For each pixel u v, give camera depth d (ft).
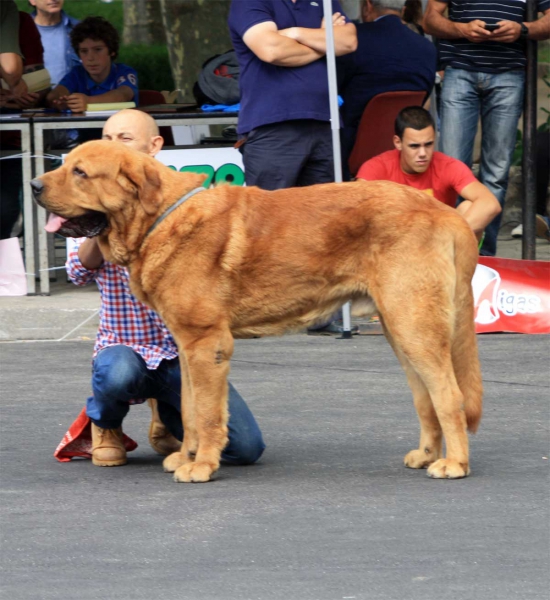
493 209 35.73
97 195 22.31
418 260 22.52
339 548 19.21
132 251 22.86
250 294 23.12
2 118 41.63
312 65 37.35
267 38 36.35
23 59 48.57
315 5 37.70
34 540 19.90
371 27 41.75
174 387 24.48
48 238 47.14
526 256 45.24
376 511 21.20
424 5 54.34
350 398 30.89
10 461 25.43
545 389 31.53
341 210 23.00
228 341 23.00
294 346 38.17
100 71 48.57
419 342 22.66
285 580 17.79
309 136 37.65
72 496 22.56
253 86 37.55
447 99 43.65
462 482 23.06
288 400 30.76
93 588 17.61
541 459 24.77
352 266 23.06
